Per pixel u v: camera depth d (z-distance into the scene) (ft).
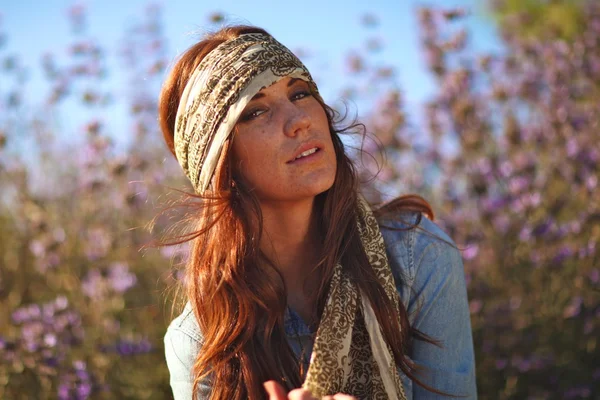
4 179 12.22
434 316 5.36
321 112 5.14
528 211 9.85
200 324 5.30
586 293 9.32
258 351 5.09
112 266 10.31
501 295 9.53
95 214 11.66
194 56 5.39
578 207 10.61
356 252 5.13
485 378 8.95
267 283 5.14
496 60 12.02
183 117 5.33
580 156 10.34
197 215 5.51
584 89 12.03
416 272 5.37
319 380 4.73
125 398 9.21
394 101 11.61
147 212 11.39
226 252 5.18
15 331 9.43
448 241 5.55
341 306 4.91
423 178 11.06
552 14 15.65
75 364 8.95
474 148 11.04
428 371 5.30
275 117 4.96
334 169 5.04
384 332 5.00
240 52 5.06
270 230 5.30
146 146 12.26
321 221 5.37
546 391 8.82
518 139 10.98
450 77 11.73
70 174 12.61
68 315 9.51
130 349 9.33
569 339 9.20
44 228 11.45
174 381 5.45
